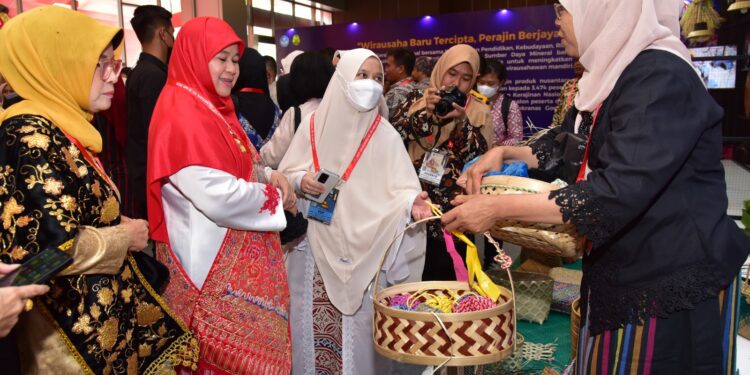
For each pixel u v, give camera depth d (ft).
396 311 4.35
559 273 11.60
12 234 3.99
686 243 4.02
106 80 4.68
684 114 3.95
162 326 5.19
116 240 4.36
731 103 15.78
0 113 5.12
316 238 7.30
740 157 15.60
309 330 7.52
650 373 4.12
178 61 5.84
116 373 4.58
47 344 4.24
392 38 27.68
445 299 5.03
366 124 7.25
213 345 5.64
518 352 8.18
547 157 5.83
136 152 9.05
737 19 14.89
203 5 29.30
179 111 5.53
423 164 8.37
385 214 7.00
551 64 24.27
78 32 4.44
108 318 4.41
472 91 10.28
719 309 4.13
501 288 5.05
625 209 3.87
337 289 7.21
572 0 4.47
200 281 5.61
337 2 43.34
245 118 9.13
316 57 8.59
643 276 4.11
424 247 7.25
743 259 4.25
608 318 4.28
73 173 4.26
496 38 25.17
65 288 4.13
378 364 7.42
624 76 4.18
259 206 5.75
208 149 5.42
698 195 4.12
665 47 4.20
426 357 4.30
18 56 4.32
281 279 6.23
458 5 43.62
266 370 5.94
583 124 5.09
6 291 3.38
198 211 5.59
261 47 38.37
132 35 26.22
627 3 4.19
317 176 7.06
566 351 8.86
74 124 4.50
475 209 4.33
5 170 4.10
